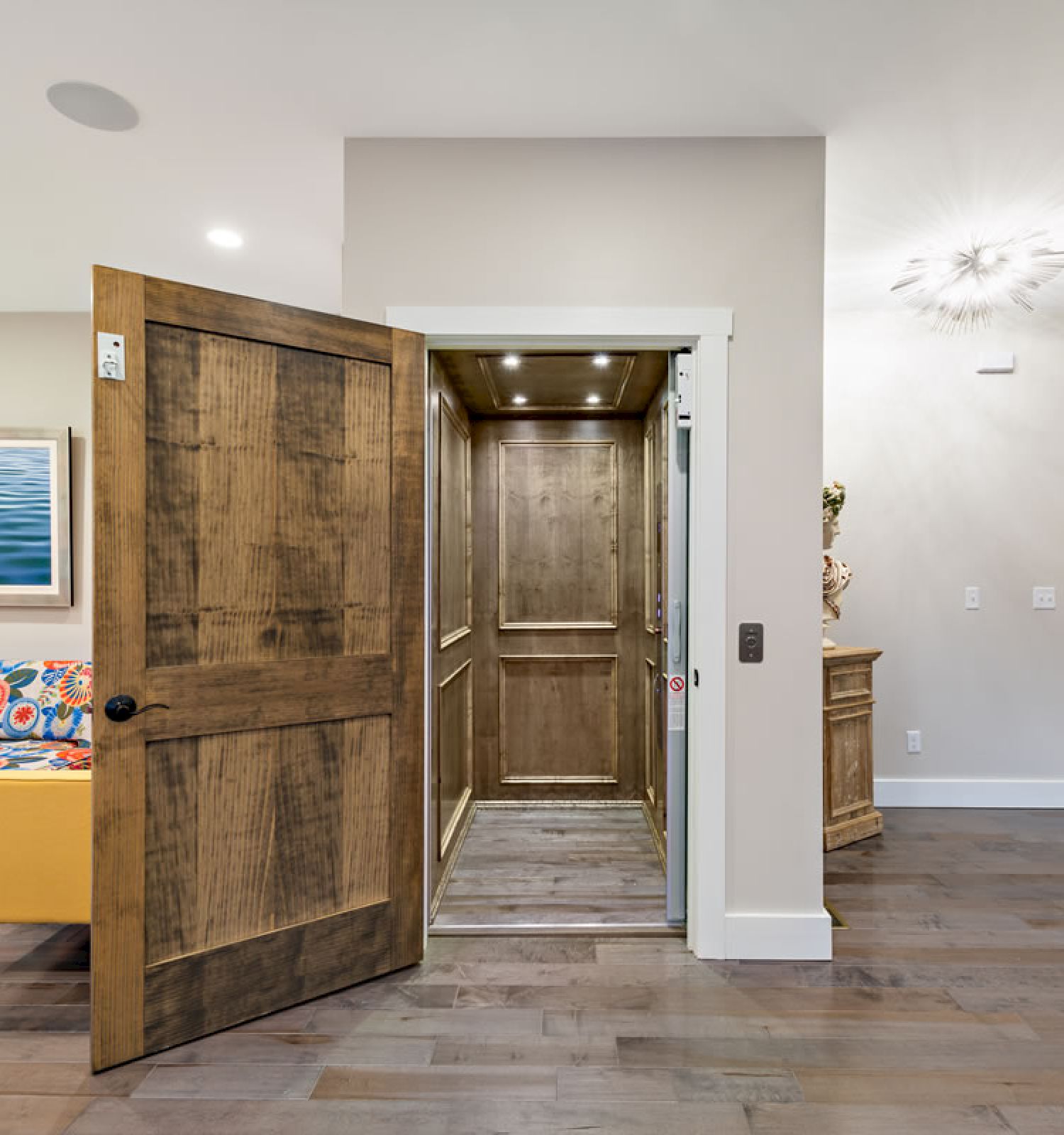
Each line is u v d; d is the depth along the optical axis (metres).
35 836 2.09
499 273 2.28
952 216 2.74
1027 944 2.34
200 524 1.87
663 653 2.99
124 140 2.31
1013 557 3.73
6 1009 2.00
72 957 2.28
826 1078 1.71
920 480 3.74
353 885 2.11
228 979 1.90
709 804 2.24
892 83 2.02
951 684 3.74
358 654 2.12
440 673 2.81
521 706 3.85
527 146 2.29
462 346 2.35
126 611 1.76
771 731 2.25
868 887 2.77
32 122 2.22
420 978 2.15
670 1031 1.89
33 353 3.94
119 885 1.75
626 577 3.83
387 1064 1.76
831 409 3.74
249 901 1.94
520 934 2.41
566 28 1.83
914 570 3.74
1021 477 3.73
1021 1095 1.65
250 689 1.93
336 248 3.11
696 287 2.26
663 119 2.19
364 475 2.13
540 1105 1.62
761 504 2.25
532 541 3.84
